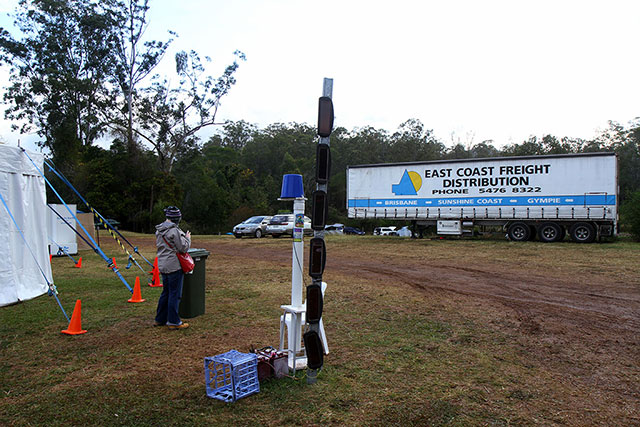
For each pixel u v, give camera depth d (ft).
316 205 14.75
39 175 30.58
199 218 176.04
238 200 203.10
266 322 23.62
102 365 17.24
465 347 19.83
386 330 22.49
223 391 14.51
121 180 146.00
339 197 237.86
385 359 18.11
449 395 14.64
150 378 15.93
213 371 14.46
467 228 77.46
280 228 93.15
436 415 13.19
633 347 19.99
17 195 28.25
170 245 21.80
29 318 24.12
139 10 149.89
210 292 32.37
